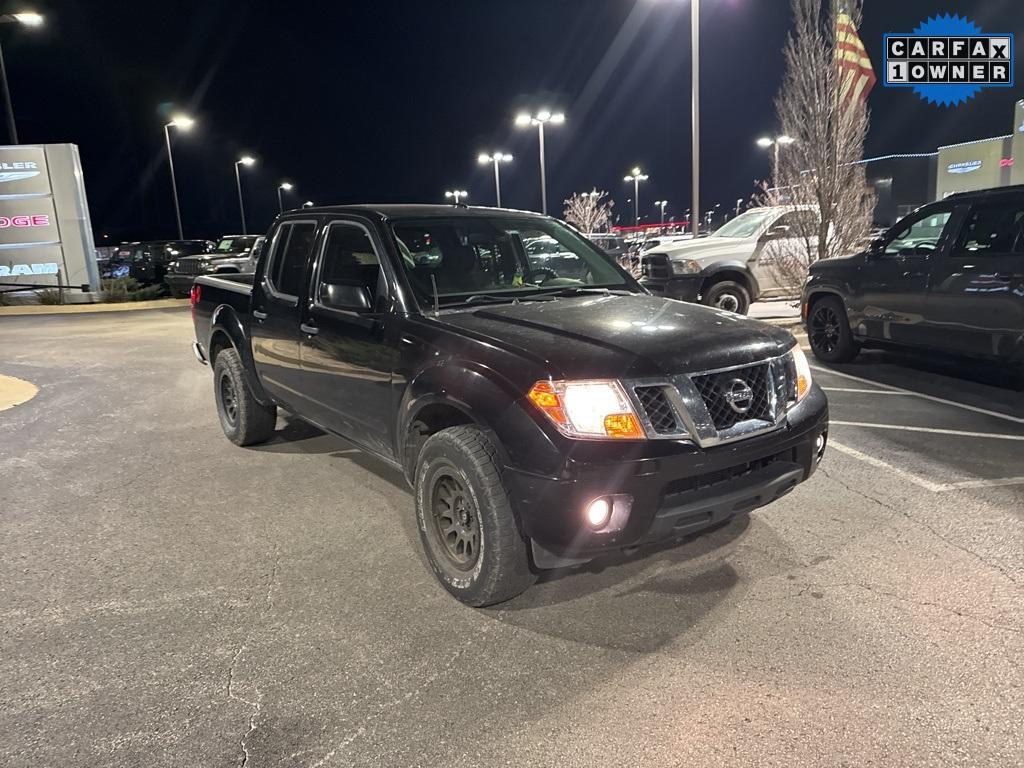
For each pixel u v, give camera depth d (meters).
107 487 5.42
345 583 3.90
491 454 3.41
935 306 7.51
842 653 3.17
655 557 4.10
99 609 3.66
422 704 2.90
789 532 4.36
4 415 7.70
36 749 2.67
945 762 2.52
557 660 3.18
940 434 6.15
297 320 5.03
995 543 4.16
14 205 20.86
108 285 22.25
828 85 11.27
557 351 3.37
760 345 3.60
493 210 5.05
